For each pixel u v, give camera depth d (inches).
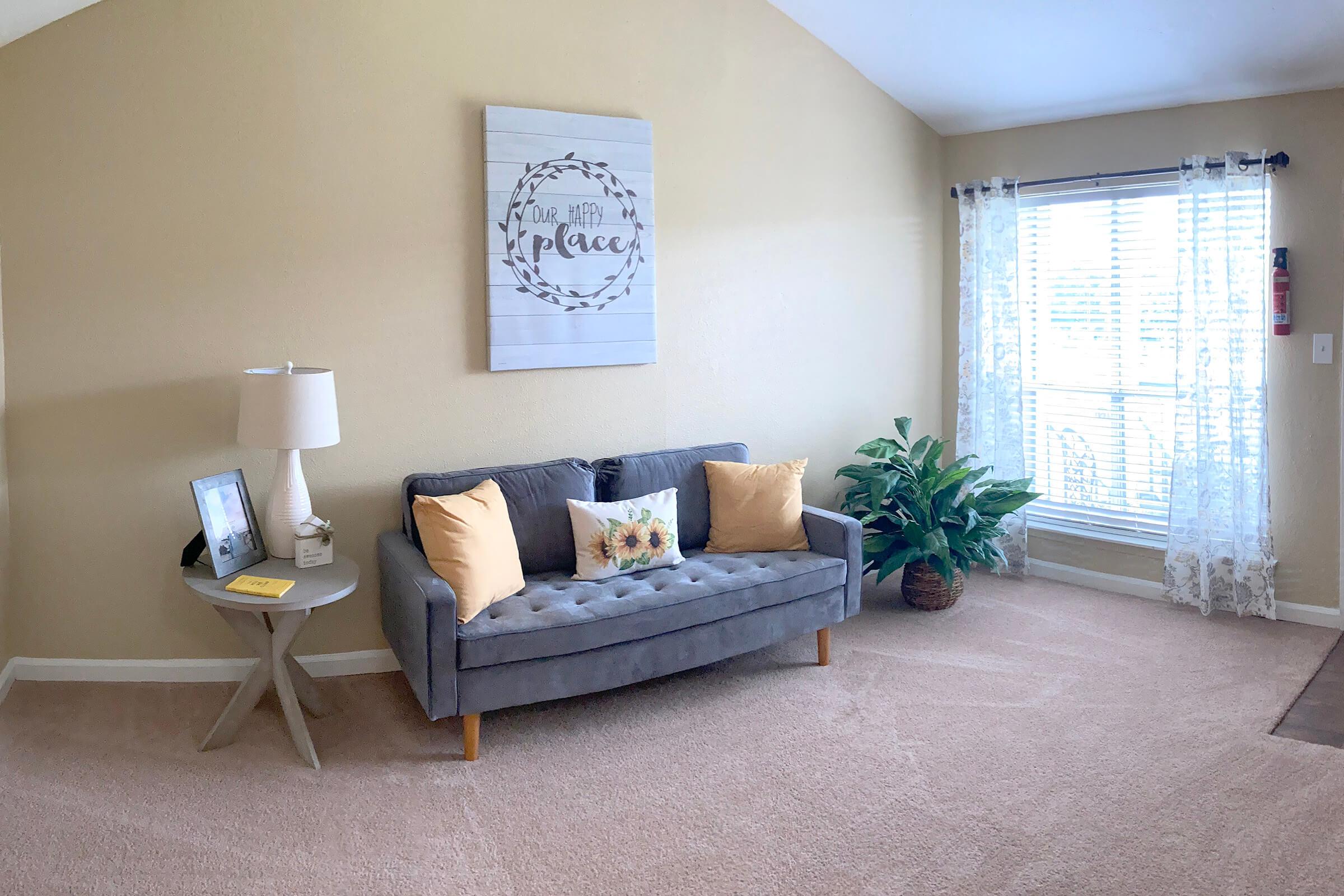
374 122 136.1
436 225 141.5
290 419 121.1
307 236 134.1
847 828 101.4
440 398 144.2
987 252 181.2
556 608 122.0
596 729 124.8
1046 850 97.0
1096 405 178.7
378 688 137.8
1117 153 171.3
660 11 156.7
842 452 185.0
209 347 131.6
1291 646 149.4
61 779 110.2
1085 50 154.6
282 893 90.9
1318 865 94.1
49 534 131.5
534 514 139.1
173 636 135.9
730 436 171.2
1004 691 134.6
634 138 153.9
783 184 172.1
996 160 186.5
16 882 91.6
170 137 127.2
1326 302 152.7
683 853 97.3
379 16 135.0
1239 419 157.8
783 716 128.0
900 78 177.2
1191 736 120.4
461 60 140.9
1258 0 134.1
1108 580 178.2
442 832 101.2
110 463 131.0
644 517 139.9
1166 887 90.9
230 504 123.4
